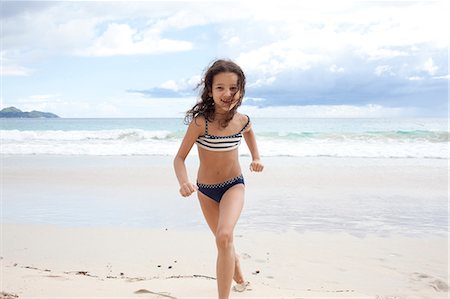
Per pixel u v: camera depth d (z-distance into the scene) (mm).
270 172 12500
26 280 4555
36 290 4242
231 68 3568
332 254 5789
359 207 8461
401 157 15820
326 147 18031
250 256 5711
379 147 17953
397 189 10180
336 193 9742
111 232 6812
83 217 7781
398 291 4578
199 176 3859
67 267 5227
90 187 10508
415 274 5082
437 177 11656
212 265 5324
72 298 4035
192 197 9398
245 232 6820
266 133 21297
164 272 5047
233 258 3375
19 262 5426
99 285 4426
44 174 12273
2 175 12133
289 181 11141
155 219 7645
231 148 3723
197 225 7246
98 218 7707
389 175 11969
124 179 11477
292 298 4137
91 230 6926
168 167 13406
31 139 21812
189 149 3756
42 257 5629
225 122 3688
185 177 3486
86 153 17422
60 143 20375
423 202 8898
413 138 20062
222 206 3551
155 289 4293
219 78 3553
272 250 5953
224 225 3338
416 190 10070
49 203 8883
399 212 8086
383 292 4547
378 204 8703
